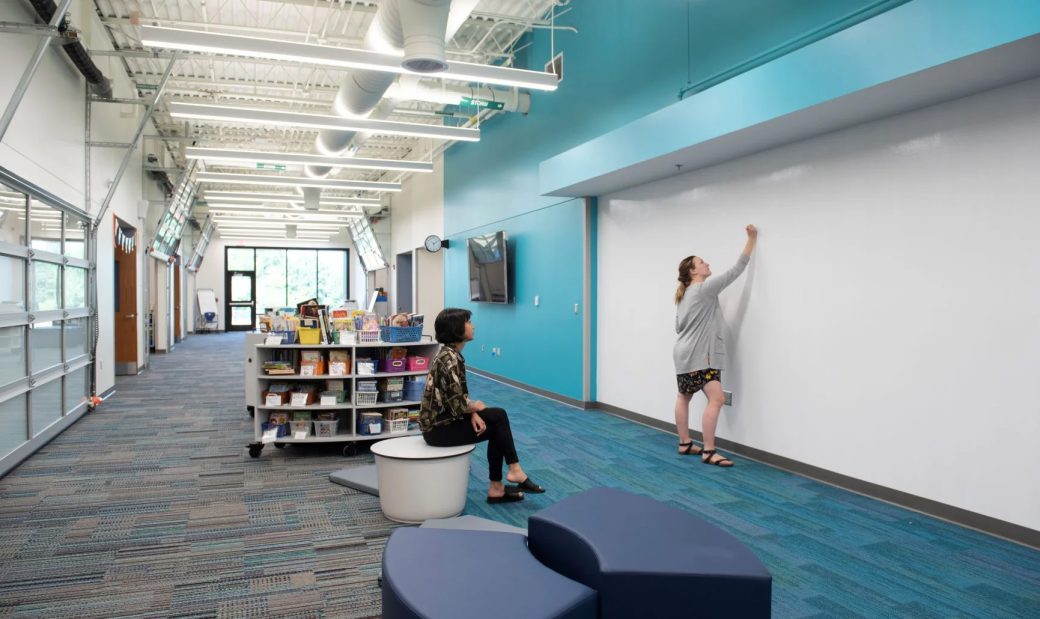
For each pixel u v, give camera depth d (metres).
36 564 2.99
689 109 4.46
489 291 9.23
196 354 13.44
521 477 3.91
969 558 2.99
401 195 16.17
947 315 3.43
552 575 1.84
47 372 5.34
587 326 6.89
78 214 6.28
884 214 3.77
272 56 5.01
